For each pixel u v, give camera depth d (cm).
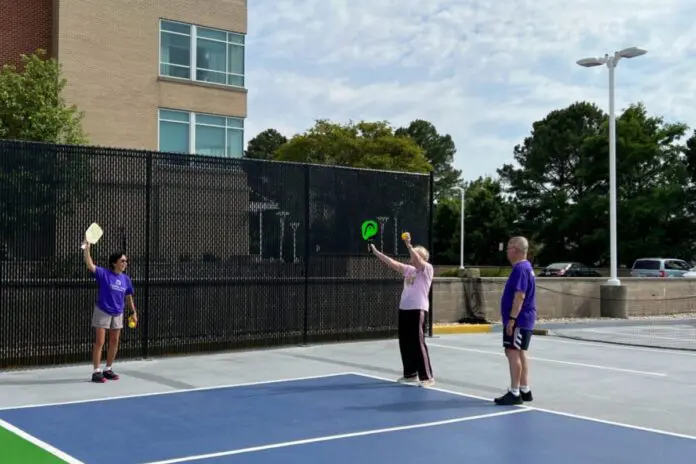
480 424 794
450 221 7906
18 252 1105
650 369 1236
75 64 2872
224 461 635
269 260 1370
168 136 3100
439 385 1036
